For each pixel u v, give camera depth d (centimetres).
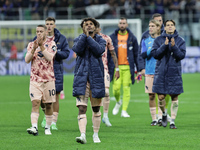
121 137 2108
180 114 3077
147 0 7719
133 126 2525
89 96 1916
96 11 7619
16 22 7469
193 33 7769
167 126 2520
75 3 7681
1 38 7462
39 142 1980
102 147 1834
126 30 3041
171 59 2375
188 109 3369
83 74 1867
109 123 2539
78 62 1888
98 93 1862
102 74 1881
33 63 2148
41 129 2416
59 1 7750
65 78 6819
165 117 2453
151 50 2419
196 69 7719
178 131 2298
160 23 2694
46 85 2156
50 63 2162
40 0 7762
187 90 4988
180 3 8012
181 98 4203
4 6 7769
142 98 4291
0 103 3900
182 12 7788
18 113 3203
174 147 1834
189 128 2411
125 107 3019
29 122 2720
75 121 2764
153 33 2598
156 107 2831
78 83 1867
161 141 1984
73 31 7369
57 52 2370
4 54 7475
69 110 3353
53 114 2423
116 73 2723
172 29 2400
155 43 2420
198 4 8275
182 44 2400
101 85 1872
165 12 7781
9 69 7500
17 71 7494
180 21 7781
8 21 7469
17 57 7500
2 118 2919
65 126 2539
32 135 2192
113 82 3022
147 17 7631
